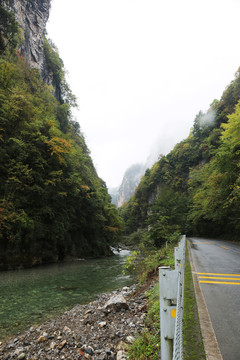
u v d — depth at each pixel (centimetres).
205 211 3250
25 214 1961
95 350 448
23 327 631
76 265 2044
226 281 614
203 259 1071
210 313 373
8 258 1814
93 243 3155
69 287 1115
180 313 151
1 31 3625
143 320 539
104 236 3603
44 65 5606
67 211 2677
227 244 2178
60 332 553
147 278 954
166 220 2198
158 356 305
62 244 2509
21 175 2067
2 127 2172
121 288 1056
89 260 2552
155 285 667
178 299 152
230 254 1291
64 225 2511
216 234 3812
